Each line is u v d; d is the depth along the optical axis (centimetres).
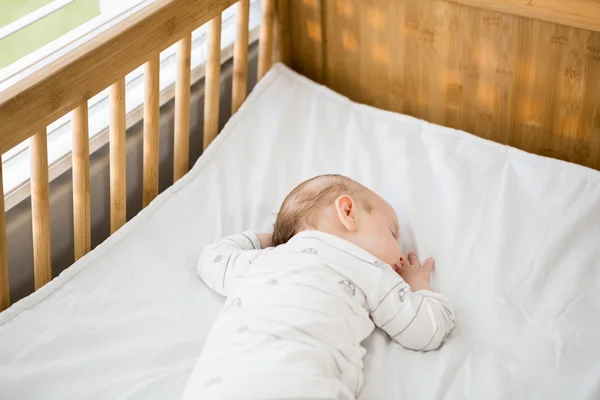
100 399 114
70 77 115
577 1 141
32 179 119
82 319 125
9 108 107
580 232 143
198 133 173
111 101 129
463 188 151
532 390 117
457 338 126
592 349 124
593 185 149
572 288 133
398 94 175
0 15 155
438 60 165
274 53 183
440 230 146
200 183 152
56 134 143
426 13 160
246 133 164
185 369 119
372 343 123
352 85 180
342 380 109
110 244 136
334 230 131
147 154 144
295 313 111
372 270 123
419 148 161
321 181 139
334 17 172
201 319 128
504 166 155
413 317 121
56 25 159
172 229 143
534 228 144
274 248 130
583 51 148
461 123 171
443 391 117
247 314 112
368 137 164
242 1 156
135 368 119
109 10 156
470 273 137
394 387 117
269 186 155
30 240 138
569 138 160
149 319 127
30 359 118
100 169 147
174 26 134
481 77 162
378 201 138
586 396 115
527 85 158
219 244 136
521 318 129
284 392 100
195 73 164
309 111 170
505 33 154
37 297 125
